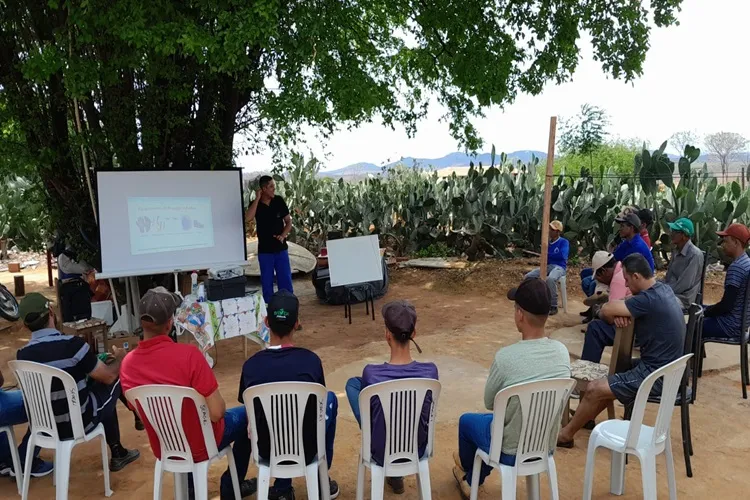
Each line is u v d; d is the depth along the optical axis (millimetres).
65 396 3264
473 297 8852
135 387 2867
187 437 2924
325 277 8680
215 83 7406
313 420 2977
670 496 3197
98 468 3863
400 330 2955
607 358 5695
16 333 7348
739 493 3400
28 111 7000
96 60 6035
